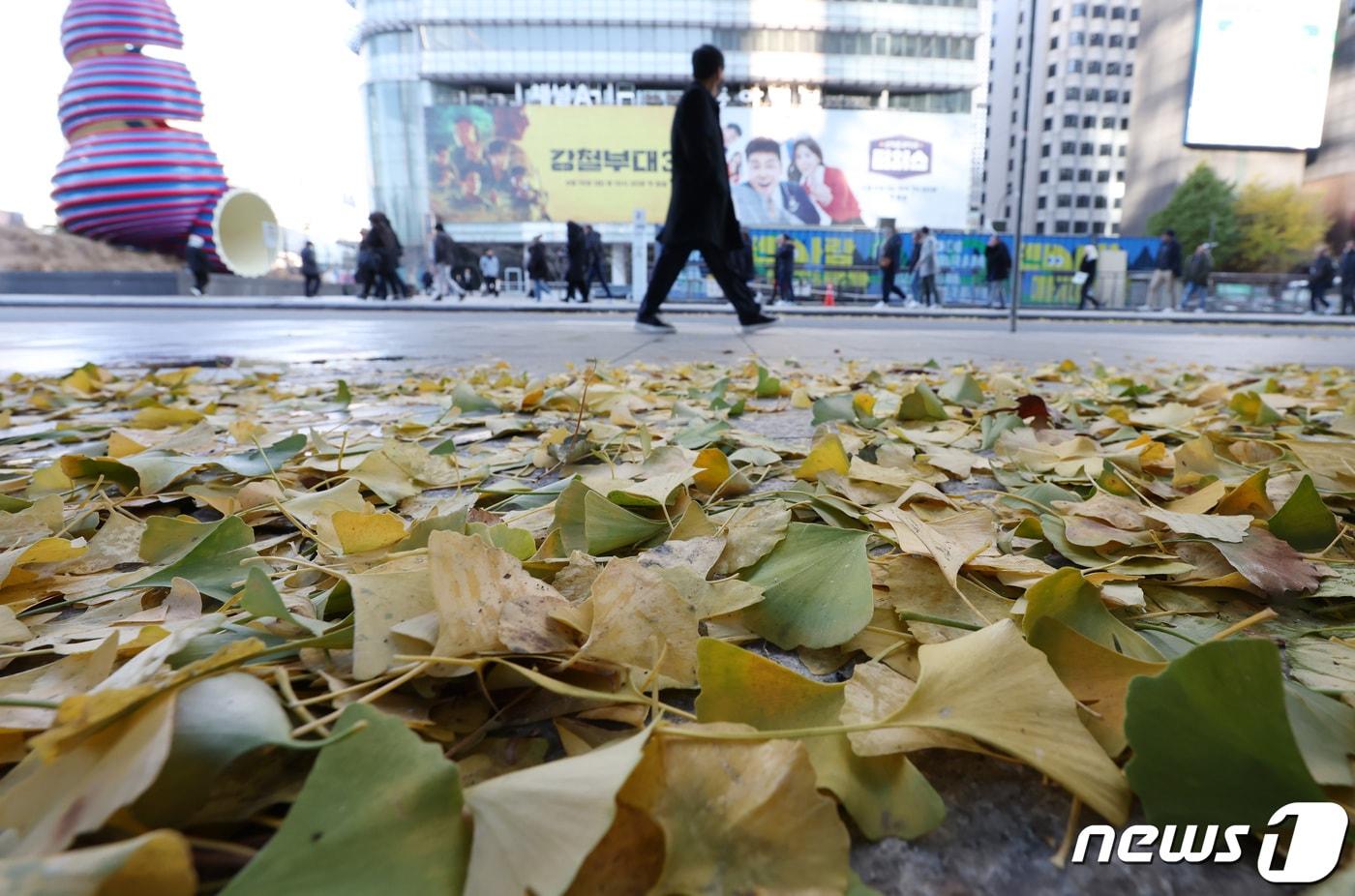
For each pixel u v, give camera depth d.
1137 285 23.58
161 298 19.30
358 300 19.36
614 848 0.43
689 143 6.36
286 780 0.50
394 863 0.39
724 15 48.62
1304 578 0.86
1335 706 0.58
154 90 35.16
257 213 30.77
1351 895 0.38
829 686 0.56
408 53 48.59
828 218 47.72
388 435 2.03
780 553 0.88
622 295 33.84
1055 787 0.56
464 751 0.56
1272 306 24.53
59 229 34.44
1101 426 1.97
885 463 1.53
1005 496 1.24
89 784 0.41
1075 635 0.63
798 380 3.50
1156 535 1.00
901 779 0.53
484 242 46.59
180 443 1.73
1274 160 45.66
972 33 50.12
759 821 0.43
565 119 45.53
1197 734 0.46
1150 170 49.47
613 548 0.99
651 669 0.62
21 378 3.62
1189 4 45.78
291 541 1.13
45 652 0.69
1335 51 42.62
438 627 0.62
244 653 0.55
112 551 1.07
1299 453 1.41
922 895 0.47
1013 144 74.50
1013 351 6.14
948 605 0.80
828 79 49.97
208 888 0.39
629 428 2.05
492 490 1.31
